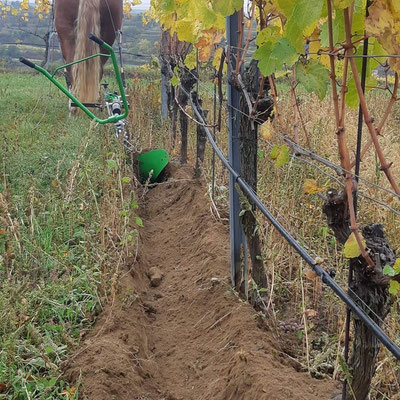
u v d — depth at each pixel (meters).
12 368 2.03
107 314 2.56
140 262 3.33
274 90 2.13
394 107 6.56
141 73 11.19
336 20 1.45
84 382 2.04
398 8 1.30
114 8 6.76
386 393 2.03
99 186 4.03
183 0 2.37
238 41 2.33
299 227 3.08
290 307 2.69
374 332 1.44
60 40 6.71
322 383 2.01
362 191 3.52
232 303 2.63
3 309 2.28
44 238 3.14
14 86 10.38
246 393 1.97
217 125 3.02
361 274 1.57
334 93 1.50
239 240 2.68
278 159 1.96
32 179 3.82
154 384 2.26
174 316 2.82
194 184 4.41
